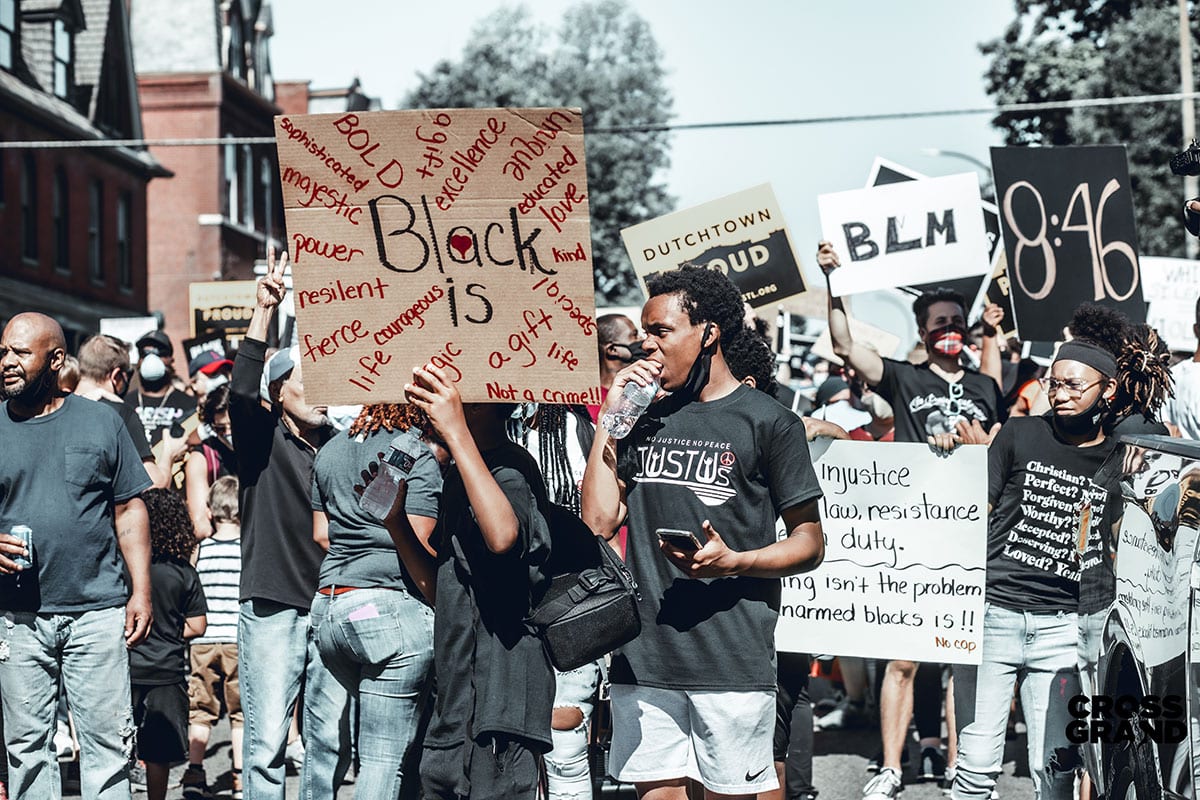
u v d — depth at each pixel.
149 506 7.59
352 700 6.36
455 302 4.33
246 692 6.49
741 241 8.87
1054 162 8.49
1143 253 31.02
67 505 6.08
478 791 4.39
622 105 50.41
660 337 4.93
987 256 8.51
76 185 36.81
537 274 4.31
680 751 4.91
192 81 45.97
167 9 47.06
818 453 6.76
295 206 4.34
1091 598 5.37
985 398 7.99
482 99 50.28
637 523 4.92
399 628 5.50
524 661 4.44
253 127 49.28
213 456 9.46
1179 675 4.11
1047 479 6.36
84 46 38.06
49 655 6.10
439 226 4.32
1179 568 4.16
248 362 6.53
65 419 6.18
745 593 4.81
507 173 4.29
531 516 4.41
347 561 5.60
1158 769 4.32
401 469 4.87
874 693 10.02
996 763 6.46
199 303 13.09
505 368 4.33
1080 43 32.31
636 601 4.49
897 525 6.63
